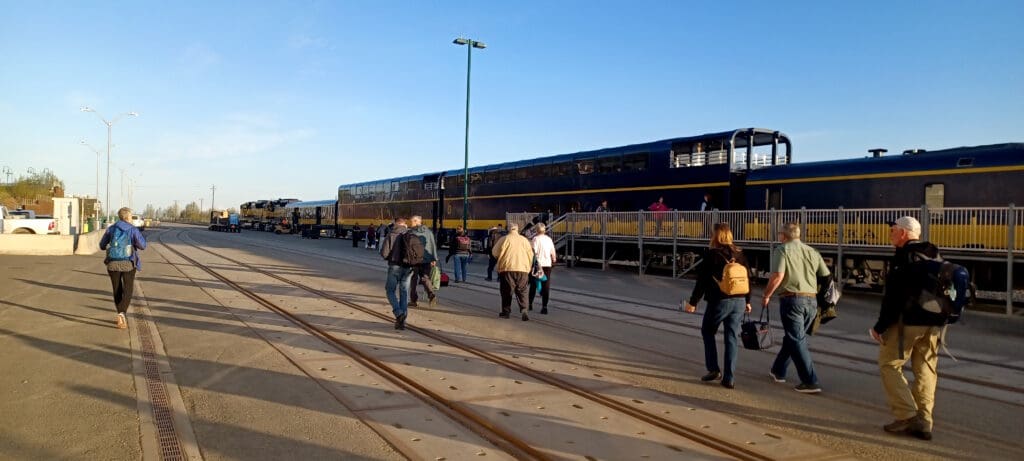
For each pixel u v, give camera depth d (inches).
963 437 220.7
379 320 441.4
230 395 252.5
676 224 852.0
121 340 359.3
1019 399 274.4
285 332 389.4
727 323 280.7
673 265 840.9
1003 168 637.9
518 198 1358.3
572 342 379.2
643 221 904.3
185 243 1760.6
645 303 582.6
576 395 260.2
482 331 410.0
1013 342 422.6
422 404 244.4
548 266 499.8
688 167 970.1
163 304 510.3
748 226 761.6
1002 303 623.8
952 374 325.1
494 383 275.4
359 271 850.1
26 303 507.2
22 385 263.9
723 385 280.8
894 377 223.5
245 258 1118.4
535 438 207.2
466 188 1302.9
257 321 429.4
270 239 2237.9
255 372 289.6
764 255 762.8
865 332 453.4
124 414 227.6
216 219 3614.7
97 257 1098.7
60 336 370.3
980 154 660.1
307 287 644.7
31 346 341.7
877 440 215.8
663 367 319.3
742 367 325.1
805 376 275.4
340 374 287.1
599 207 1087.6
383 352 334.0
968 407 260.5
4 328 395.2
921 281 214.1
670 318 490.3
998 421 240.5
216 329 398.3
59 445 197.0
